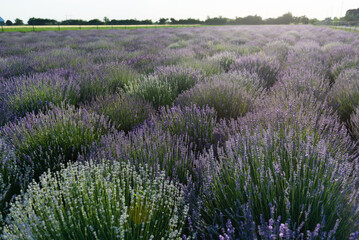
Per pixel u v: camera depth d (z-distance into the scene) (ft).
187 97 14.56
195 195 7.21
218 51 39.68
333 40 54.24
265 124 9.91
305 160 7.04
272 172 6.89
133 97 15.10
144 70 25.68
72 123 10.66
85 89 17.44
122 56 33.68
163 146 9.02
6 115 12.32
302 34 78.18
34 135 10.01
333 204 5.80
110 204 5.70
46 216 5.44
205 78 18.16
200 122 10.93
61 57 31.58
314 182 6.13
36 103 14.30
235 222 6.09
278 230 4.94
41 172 9.00
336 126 9.37
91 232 5.41
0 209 6.92
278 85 16.87
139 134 9.62
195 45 47.09
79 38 68.18
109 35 78.79
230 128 10.69
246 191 6.09
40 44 51.75
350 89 14.61
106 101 13.96
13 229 5.02
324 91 15.15
